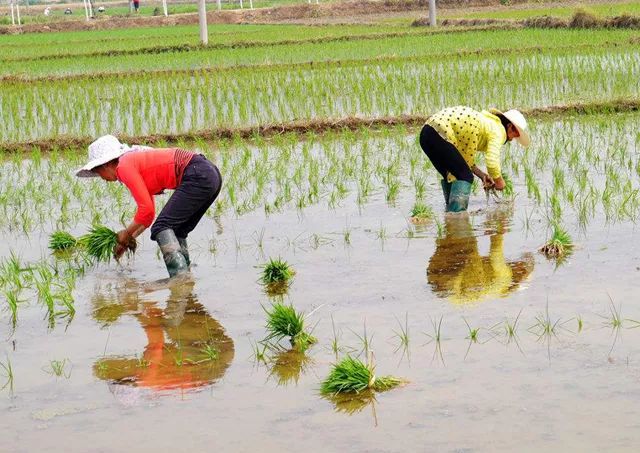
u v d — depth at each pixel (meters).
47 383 4.45
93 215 8.15
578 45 19.08
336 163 9.66
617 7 31.09
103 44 28.84
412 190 8.55
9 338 5.19
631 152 9.56
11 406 4.17
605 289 5.39
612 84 13.62
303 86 15.16
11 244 7.39
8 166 10.61
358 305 5.40
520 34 23.27
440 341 4.70
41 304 5.84
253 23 42.75
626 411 3.73
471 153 7.52
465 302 5.33
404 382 4.19
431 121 7.46
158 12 56.78
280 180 9.13
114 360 4.74
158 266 6.61
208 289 5.95
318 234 7.19
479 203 7.93
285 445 3.62
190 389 4.29
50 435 3.84
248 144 11.41
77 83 17.20
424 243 6.77
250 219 7.79
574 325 4.81
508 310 5.13
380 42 23.62
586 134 10.63
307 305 5.46
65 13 66.75
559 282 5.60
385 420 3.80
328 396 4.10
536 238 6.73
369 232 7.18
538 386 4.05
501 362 4.36
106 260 6.62
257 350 4.65
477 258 6.29
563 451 3.43
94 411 4.08
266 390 4.22
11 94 15.56
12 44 31.23
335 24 36.12
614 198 7.71
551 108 12.26
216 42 26.19
